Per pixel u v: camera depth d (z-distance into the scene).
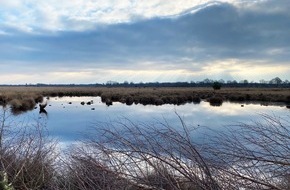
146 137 3.68
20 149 5.62
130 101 51.97
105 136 4.01
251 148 3.49
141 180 3.53
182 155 3.44
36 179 5.14
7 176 4.67
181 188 3.41
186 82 194.88
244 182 3.22
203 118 14.46
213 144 3.58
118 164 3.70
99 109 36.66
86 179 3.87
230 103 50.16
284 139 3.45
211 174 3.27
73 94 86.12
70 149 4.74
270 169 3.34
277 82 137.25
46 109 37.66
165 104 47.44
